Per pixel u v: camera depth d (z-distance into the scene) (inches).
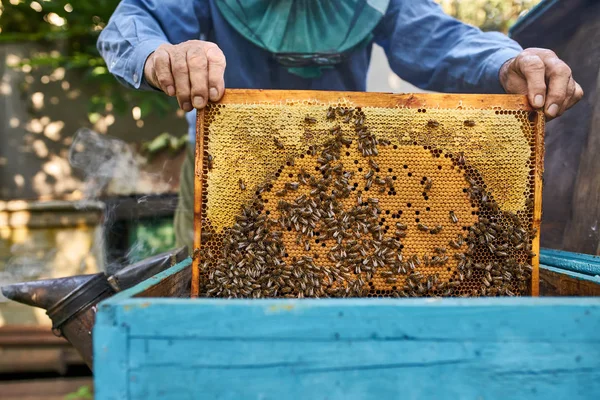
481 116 63.0
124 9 82.7
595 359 38.6
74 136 205.2
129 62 70.6
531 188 63.7
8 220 151.7
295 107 62.0
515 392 38.6
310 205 62.2
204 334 38.5
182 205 118.0
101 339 38.4
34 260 153.0
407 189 63.8
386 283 63.2
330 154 62.4
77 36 190.7
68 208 153.2
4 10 194.5
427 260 63.2
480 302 38.9
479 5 160.4
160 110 170.9
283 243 63.2
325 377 38.4
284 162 62.8
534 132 63.3
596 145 75.6
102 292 68.2
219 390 38.5
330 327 38.4
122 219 148.1
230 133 62.1
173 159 167.8
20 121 204.8
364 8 88.7
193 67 59.3
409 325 38.5
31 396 132.6
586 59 82.4
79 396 129.7
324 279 62.3
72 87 205.0
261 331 38.4
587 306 38.6
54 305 65.7
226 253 61.6
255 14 86.9
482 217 64.2
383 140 62.7
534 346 38.6
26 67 201.6
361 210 61.9
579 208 79.7
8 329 141.7
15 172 206.7
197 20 91.0
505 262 62.6
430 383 38.4
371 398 38.4
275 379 38.4
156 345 38.5
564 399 38.5
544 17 86.4
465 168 63.9
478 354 38.5
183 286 66.4
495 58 76.4
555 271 63.3
